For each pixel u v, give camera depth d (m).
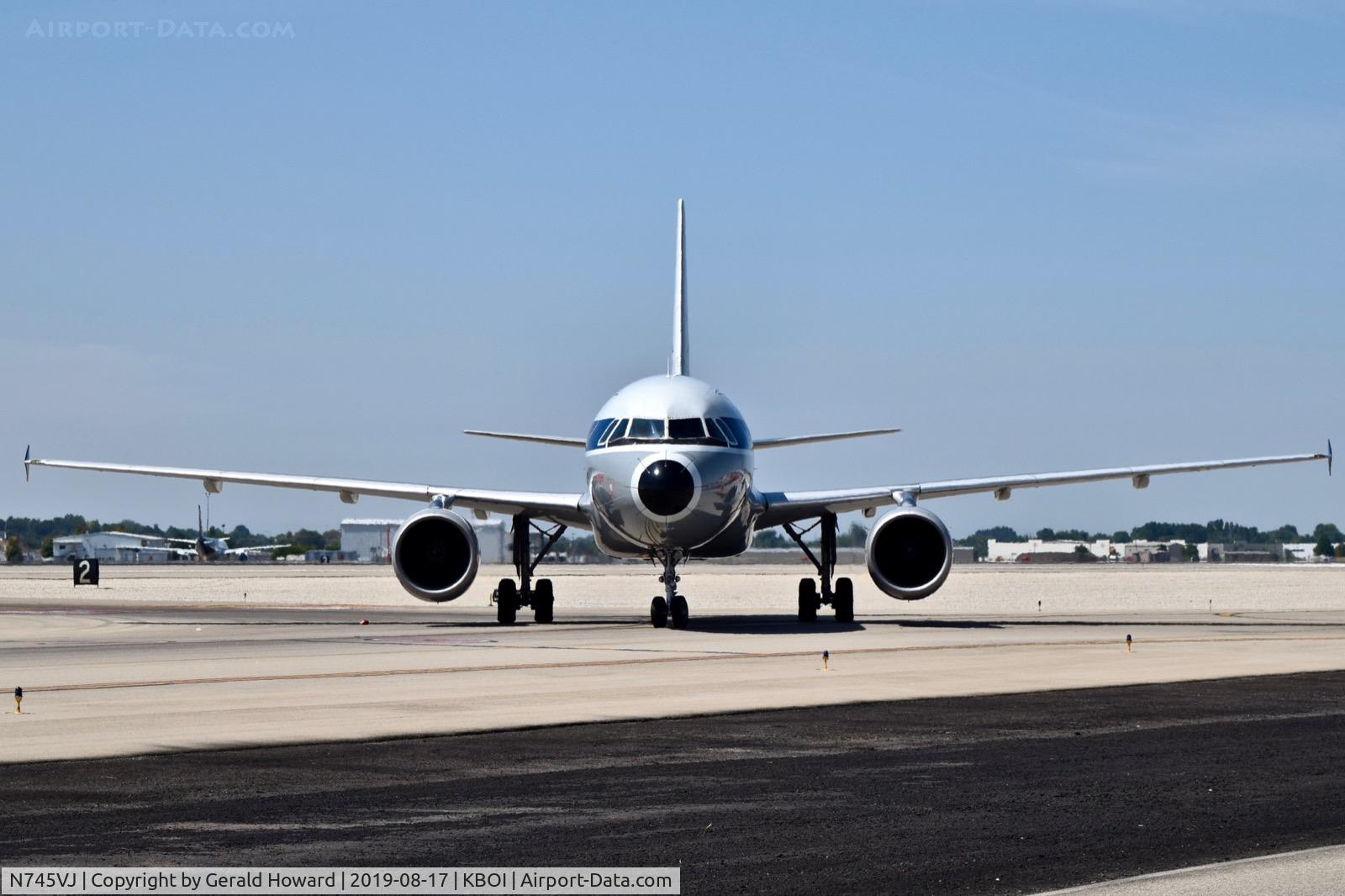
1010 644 73.69
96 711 46.09
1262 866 26.11
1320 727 43.22
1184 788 33.44
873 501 92.25
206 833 28.81
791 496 91.88
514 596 95.62
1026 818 30.23
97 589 182.38
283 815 30.41
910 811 30.94
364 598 157.25
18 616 112.56
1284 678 56.62
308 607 135.25
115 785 33.62
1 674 58.53
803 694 50.66
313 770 35.62
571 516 93.88
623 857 26.91
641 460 80.25
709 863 26.48
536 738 40.78
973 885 24.97
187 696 50.31
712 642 75.00
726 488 81.25
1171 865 26.22
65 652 70.69
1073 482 92.06
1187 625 95.19
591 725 43.22
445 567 86.81
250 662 63.81
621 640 77.38
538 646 72.56
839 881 25.27
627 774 35.12
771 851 27.41
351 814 30.56
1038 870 25.95
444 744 39.72
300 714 45.22
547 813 30.67
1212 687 53.69
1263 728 43.06
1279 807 31.31
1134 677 56.59
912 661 63.75
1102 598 160.75
